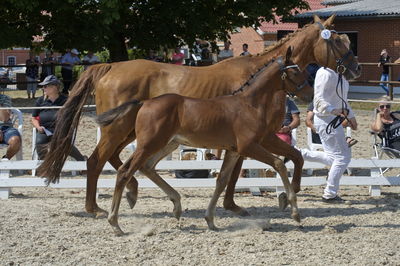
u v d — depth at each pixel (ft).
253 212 36.65
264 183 40.83
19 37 93.30
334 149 38.42
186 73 34.88
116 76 34.81
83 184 40.98
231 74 34.86
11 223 33.27
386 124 45.11
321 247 28.96
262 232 32.01
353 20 118.42
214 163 41.04
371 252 28.12
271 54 36.04
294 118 43.88
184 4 95.55
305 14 121.29
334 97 37.58
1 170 40.68
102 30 90.99
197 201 39.91
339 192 42.78
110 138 33.53
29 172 47.88
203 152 44.60
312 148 46.68
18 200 39.60
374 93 114.21
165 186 33.37
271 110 32.83
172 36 102.32
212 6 99.04
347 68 36.52
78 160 45.29
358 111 86.48
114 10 84.94
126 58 102.94
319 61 36.81
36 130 47.03
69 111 34.65
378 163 41.27
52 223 33.65
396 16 111.04
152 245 29.43
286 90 33.12
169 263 26.63
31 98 104.42
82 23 92.38
